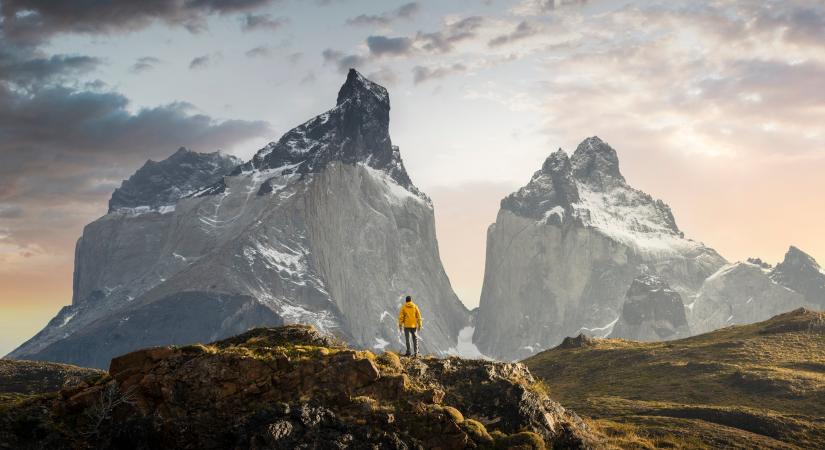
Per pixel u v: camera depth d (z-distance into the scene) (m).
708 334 103.88
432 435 37.06
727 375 77.81
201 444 36.12
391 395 38.53
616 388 80.25
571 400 76.19
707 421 61.25
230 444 35.91
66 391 38.91
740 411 62.56
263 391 37.97
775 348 86.62
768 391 71.50
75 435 36.72
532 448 37.72
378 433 36.28
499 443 37.75
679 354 90.00
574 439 40.84
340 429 36.06
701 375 79.88
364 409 37.22
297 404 36.91
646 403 70.50
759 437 55.94
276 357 38.94
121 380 38.91
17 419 36.94
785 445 54.25
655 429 56.44
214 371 38.22
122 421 37.16
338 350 40.78
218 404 37.47
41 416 37.22
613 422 59.88
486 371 42.19
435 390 39.31
